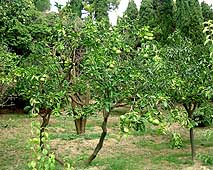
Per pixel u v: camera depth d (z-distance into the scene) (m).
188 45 7.39
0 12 6.79
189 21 14.59
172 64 6.73
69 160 6.98
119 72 5.12
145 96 4.64
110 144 8.83
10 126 11.34
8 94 8.45
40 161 3.24
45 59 5.61
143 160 7.47
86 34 5.34
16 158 7.52
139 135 9.95
